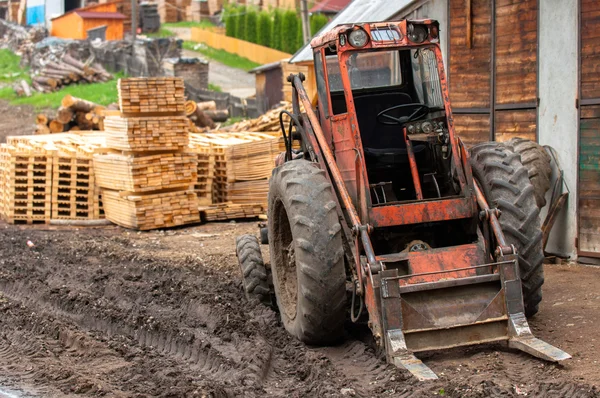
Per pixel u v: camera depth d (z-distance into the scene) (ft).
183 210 58.75
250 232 56.03
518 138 41.14
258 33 203.82
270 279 35.83
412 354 24.82
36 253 50.29
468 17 45.91
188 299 36.29
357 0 68.85
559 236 41.22
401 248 28.78
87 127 93.97
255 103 137.69
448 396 22.45
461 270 25.80
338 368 26.48
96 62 171.73
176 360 29.40
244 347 28.86
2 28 223.30
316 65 30.37
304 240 27.04
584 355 26.37
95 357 29.66
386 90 30.17
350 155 28.12
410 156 28.30
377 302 25.20
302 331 28.35
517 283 25.88
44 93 148.25
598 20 38.86
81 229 59.88
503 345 26.78
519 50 43.24
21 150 62.23
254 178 60.75
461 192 27.78
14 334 32.89
